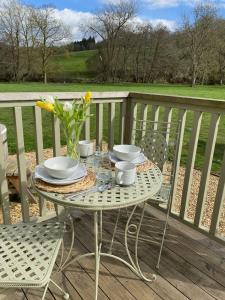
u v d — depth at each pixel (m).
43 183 1.27
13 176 2.57
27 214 2.04
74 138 1.40
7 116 7.90
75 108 1.35
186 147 5.11
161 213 2.33
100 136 2.31
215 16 21.14
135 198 1.18
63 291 1.47
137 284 1.58
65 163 1.37
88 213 2.30
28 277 1.09
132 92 2.31
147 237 2.02
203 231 2.04
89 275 1.64
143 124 2.27
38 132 1.88
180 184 3.38
